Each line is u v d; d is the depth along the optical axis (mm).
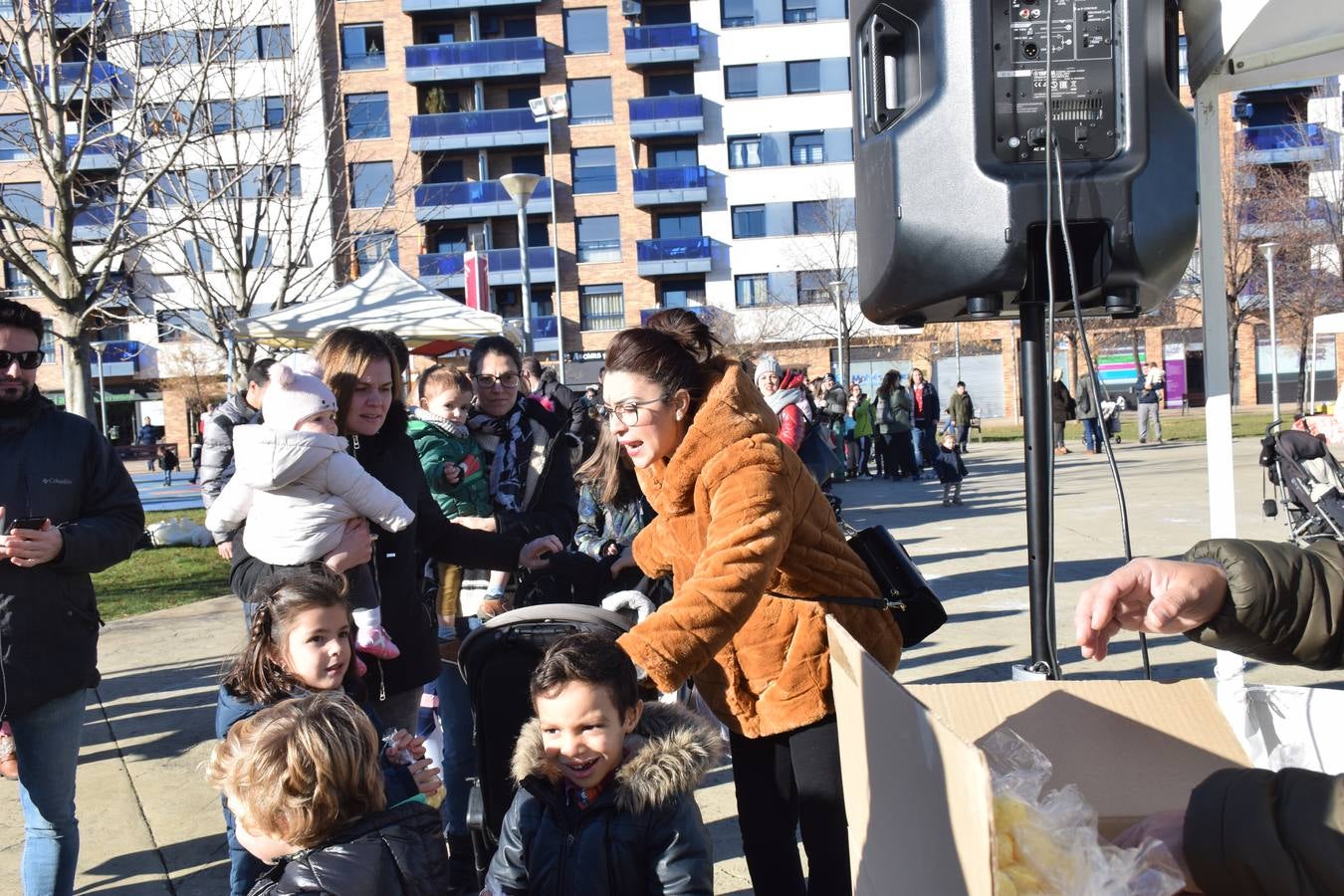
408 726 3408
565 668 2248
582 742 2256
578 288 46375
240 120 13602
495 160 46125
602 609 2785
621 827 2262
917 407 20406
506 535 3920
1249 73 2973
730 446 2342
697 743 2328
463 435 4387
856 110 3270
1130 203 2801
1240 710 2492
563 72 45781
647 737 2340
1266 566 1729
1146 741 1777
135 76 11141
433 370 4402
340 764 2107
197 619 8703
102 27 11164
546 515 4273
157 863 4090
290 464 2930
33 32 10359
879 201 3080
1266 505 7121
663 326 2576
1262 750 2473
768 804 2711
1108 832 1686
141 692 6531
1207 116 3035
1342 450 11758
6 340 3139
